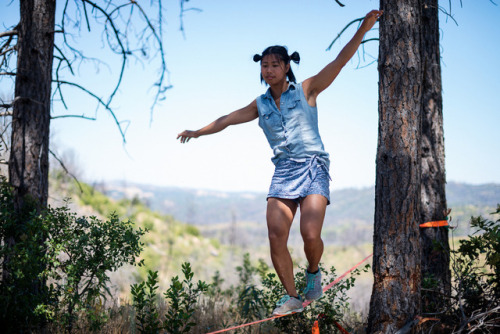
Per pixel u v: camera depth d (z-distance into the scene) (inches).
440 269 218.7
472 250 173.0
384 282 155.2
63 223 181.2
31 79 204.5
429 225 204.4
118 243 181.2
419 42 162.9
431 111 238.1
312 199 139.9
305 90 145.5
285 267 142.7
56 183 765.9
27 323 165.6
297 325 195.8
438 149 235.1
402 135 157.9
